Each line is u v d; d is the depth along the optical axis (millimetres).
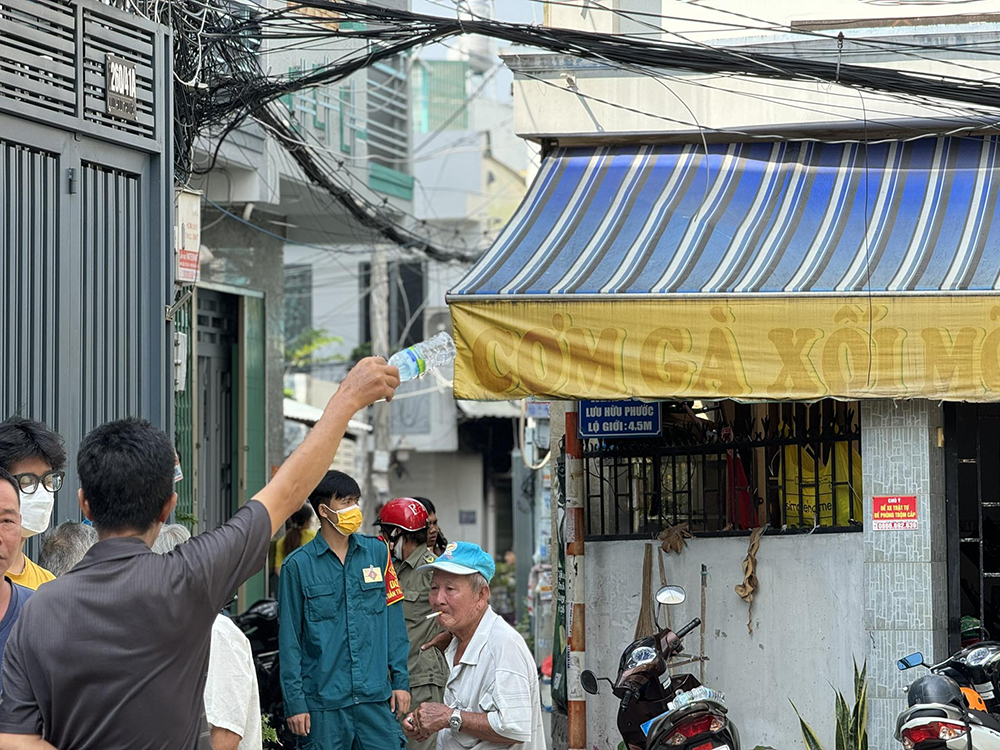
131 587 3906
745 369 8648
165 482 4121
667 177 10070
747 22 10391
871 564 9148
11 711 3922
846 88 9891
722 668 9648
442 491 32938
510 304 8836
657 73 9789
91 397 8625
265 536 4066
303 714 8117
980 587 9594
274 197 14031
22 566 6164
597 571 10055
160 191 9305
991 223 9109
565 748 10664
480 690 6328
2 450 5949
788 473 9789
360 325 31609
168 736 3902
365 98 17078
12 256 7930
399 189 18984
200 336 14648
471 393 8875
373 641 8414
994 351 8461
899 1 10164
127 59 9016
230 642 5961
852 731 9219
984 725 7172
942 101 9641
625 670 8305
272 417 16266
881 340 8555
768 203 9648
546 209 9875
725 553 9719
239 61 10820
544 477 18328
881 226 9234
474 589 6414
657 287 8773
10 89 7895
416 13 9469
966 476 11008
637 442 10164
